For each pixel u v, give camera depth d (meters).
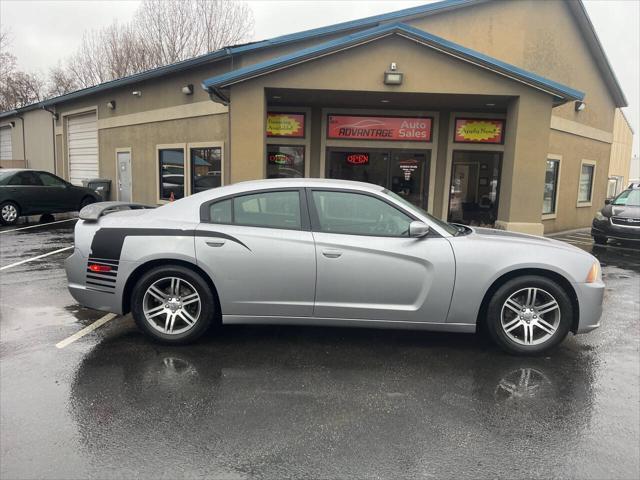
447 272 4.29
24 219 14.54
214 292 4.51
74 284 4.66
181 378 3.91
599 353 4.60
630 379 4.03
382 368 4.16
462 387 3.82
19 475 2.68
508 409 3.49
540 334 4.46
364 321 4.41
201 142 12.58
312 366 4.18
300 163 12.31
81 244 4.61
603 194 16.89
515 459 2.89
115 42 29.97
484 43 12.09
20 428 3.15
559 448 3.01
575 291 4.34
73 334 4.87
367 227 4.43
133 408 3.42
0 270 7.65
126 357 4.31
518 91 9.45
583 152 15.01
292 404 3.51
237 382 3.85
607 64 14.84
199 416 3.33
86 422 3.23
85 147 18.48
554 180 13.73
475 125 12.19
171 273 4.47
